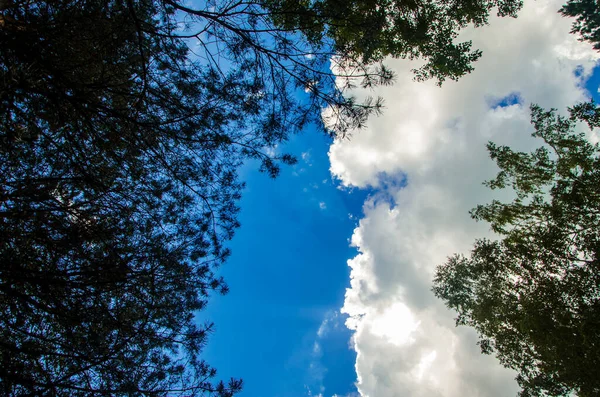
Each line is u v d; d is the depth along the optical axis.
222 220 5.79
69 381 3.91
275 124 5.23
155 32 4.41
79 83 4.03
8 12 3.53
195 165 5.34
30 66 3.55
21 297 3.53
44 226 3.90
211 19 4.58
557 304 9.53
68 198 4.25
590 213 9.73
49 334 4.08
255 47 4.70
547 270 10.09
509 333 10.84
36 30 3.62
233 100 5.11
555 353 9.31
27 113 3.86
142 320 4.73
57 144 4.05
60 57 4.00
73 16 3.75
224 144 5.28
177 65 4.84
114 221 4.52
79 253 4.07
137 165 4.93
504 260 10.77
